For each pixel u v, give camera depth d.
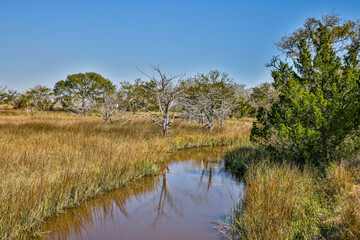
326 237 3.60
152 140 11.29
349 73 6.88
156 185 6.97
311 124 6.95
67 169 6.04
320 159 6.55
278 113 7.34
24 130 11.37
